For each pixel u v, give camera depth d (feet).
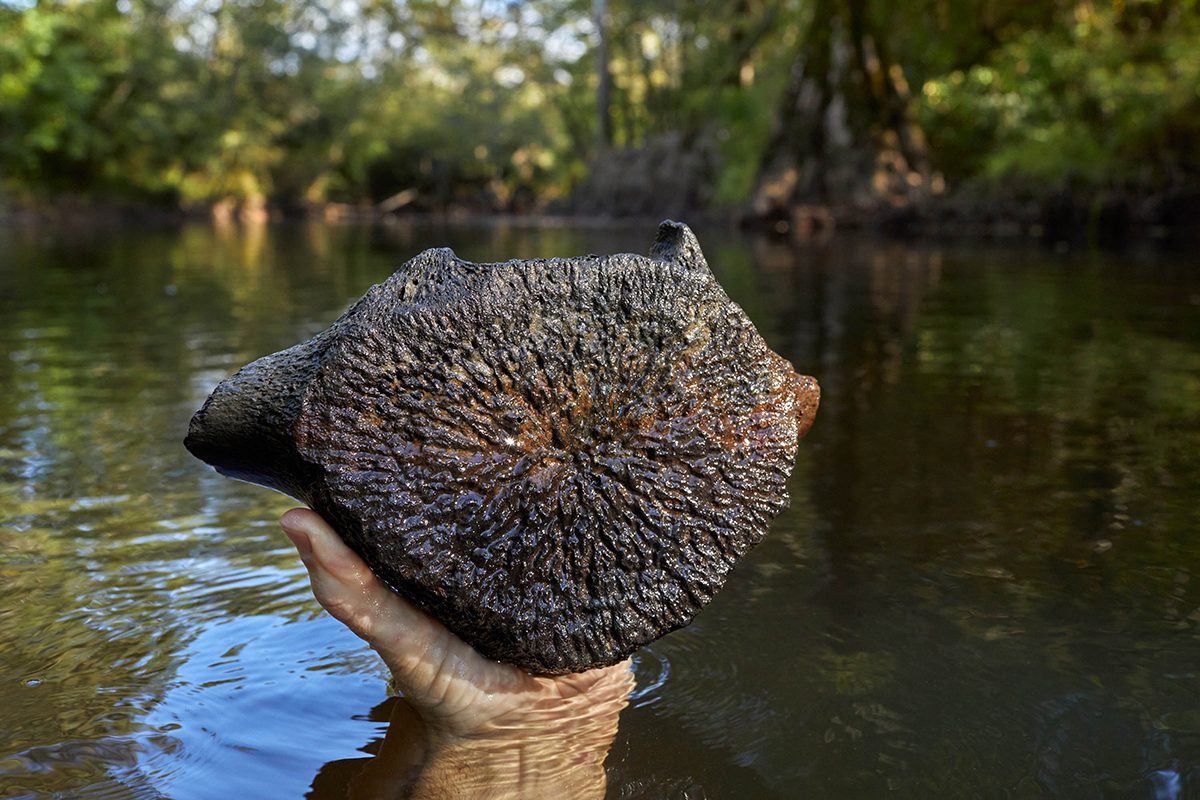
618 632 0.98
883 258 7.72
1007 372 2.94
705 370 1.00
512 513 0.93
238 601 1.33
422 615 0.95
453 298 0.93
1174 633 1.23
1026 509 1.69
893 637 1.22
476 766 0.95
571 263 0.96
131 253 9.28
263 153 23.72
